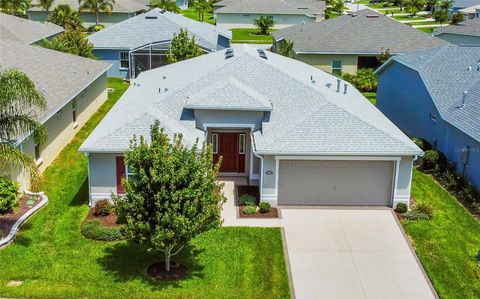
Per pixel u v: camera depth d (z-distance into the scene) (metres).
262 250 18.31
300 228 19.98
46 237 18.67
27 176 22.22
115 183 21.27
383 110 35.47
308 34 48.91
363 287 16.55
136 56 44.84
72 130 29.41
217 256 17.83
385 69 34.78
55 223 19.77
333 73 46.47
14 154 16.98
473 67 28.38
